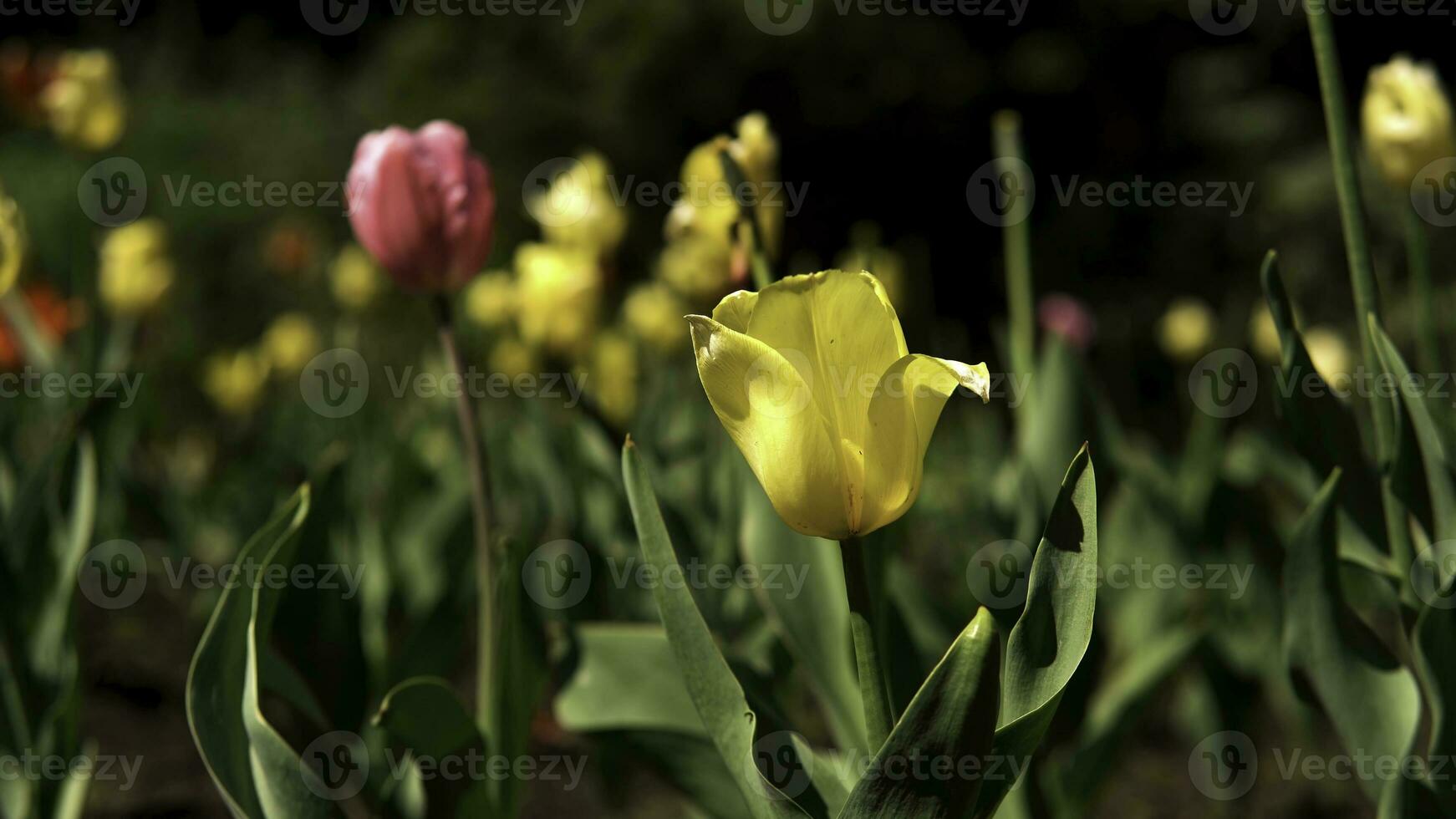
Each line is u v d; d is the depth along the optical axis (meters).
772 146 1.77
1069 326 3.45
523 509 2.08
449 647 1.91
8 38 8.55
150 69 9.51
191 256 7.32
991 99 9.05
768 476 1.58
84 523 1.81
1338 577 1.69
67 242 4.98
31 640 1.83
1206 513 1.98
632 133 8.71
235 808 1.66
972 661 1.56
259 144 8.62
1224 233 8.62
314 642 1.79
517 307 2.36
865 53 8.68
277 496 2.46
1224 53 9.07
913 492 1.58
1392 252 5.13
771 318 1.57
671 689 1.76
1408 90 1.78
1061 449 1.86
